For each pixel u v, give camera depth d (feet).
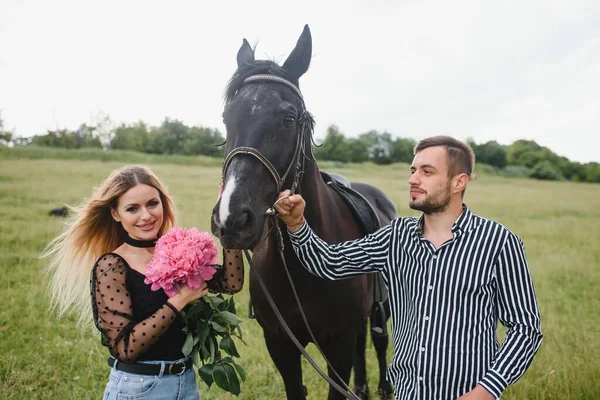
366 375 12.30
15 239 23.73
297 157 7.01
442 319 5.47
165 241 5.92
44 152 81.35
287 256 7.43
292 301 7.75
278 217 6.79
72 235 6.93
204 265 5.90
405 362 5.78
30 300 16.19
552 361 12.38
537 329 5.35
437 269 5.54
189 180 57.98
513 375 5.18
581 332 14.97
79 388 11.12
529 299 5.40
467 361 5.41
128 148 130.31
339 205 9.22
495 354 5.57
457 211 5.83
